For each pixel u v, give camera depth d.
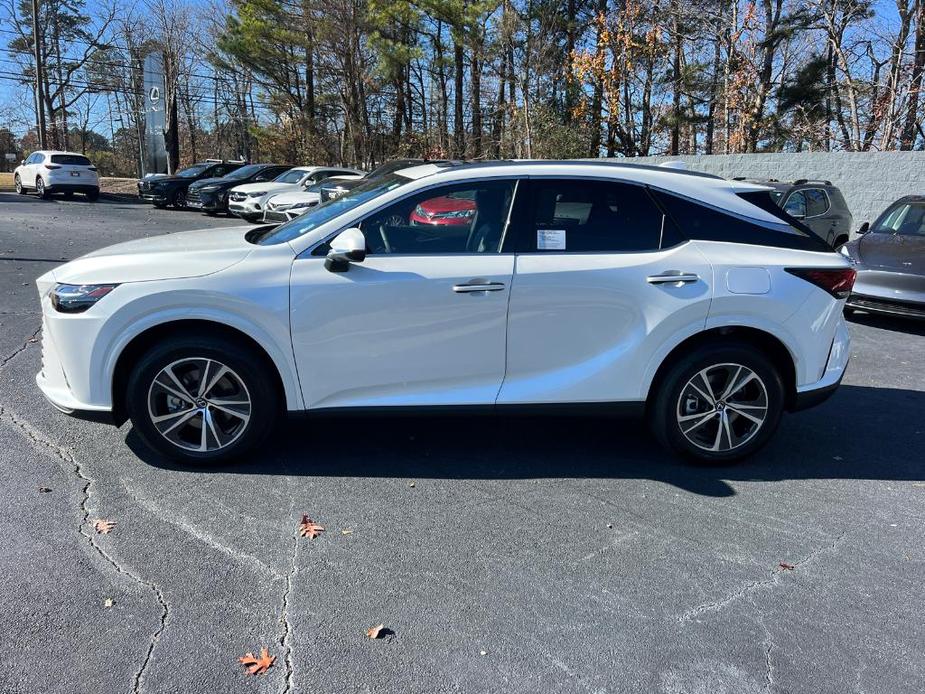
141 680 2.42
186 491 3.76
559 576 3.13
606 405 4.14
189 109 44.66
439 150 30.22
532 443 4.61
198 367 3.88
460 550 3.30
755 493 4.00
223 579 3.01
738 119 23.78
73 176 24.33
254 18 28.42
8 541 3.22
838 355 4.36
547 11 26.50
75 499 3.62
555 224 4.04
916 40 20.92
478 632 2.74
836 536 3.55
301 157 32.81
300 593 2.94
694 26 24.64
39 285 3.99
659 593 3.03
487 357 3.99
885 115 20.81
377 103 32.88
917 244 8.61
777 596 3.04
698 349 4.13
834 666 2.62
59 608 2.77
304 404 3.95
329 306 3.80
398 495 3.82
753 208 4.28
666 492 3.98
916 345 7.73
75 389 3.84
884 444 4.79
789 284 4.11
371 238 3.93
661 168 4.28
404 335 3.89
